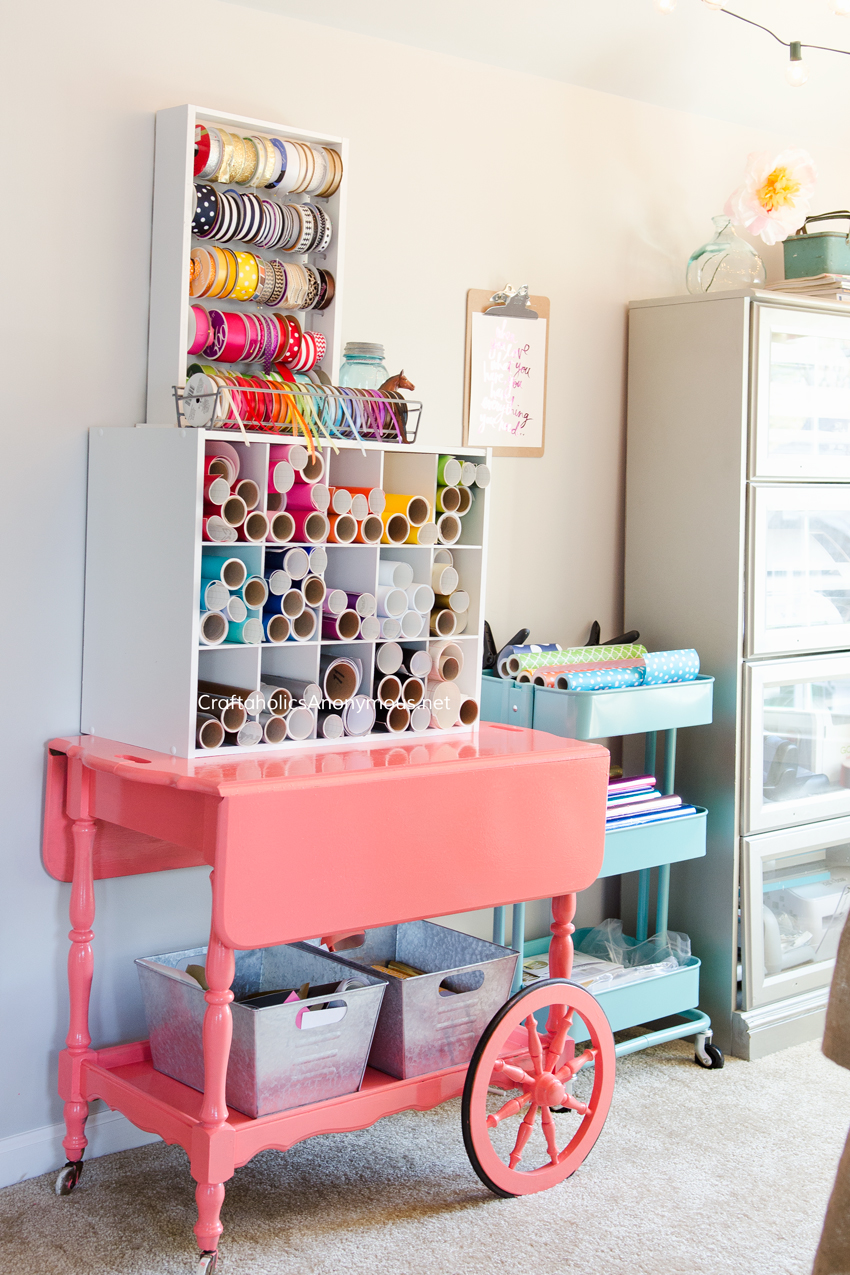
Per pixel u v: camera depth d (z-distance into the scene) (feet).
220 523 6.77
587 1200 7.47
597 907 10.78
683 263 10.97
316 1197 7.40
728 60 10.33
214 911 6.14
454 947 8.43
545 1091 7.45
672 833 9.51
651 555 10.50
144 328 7.72
